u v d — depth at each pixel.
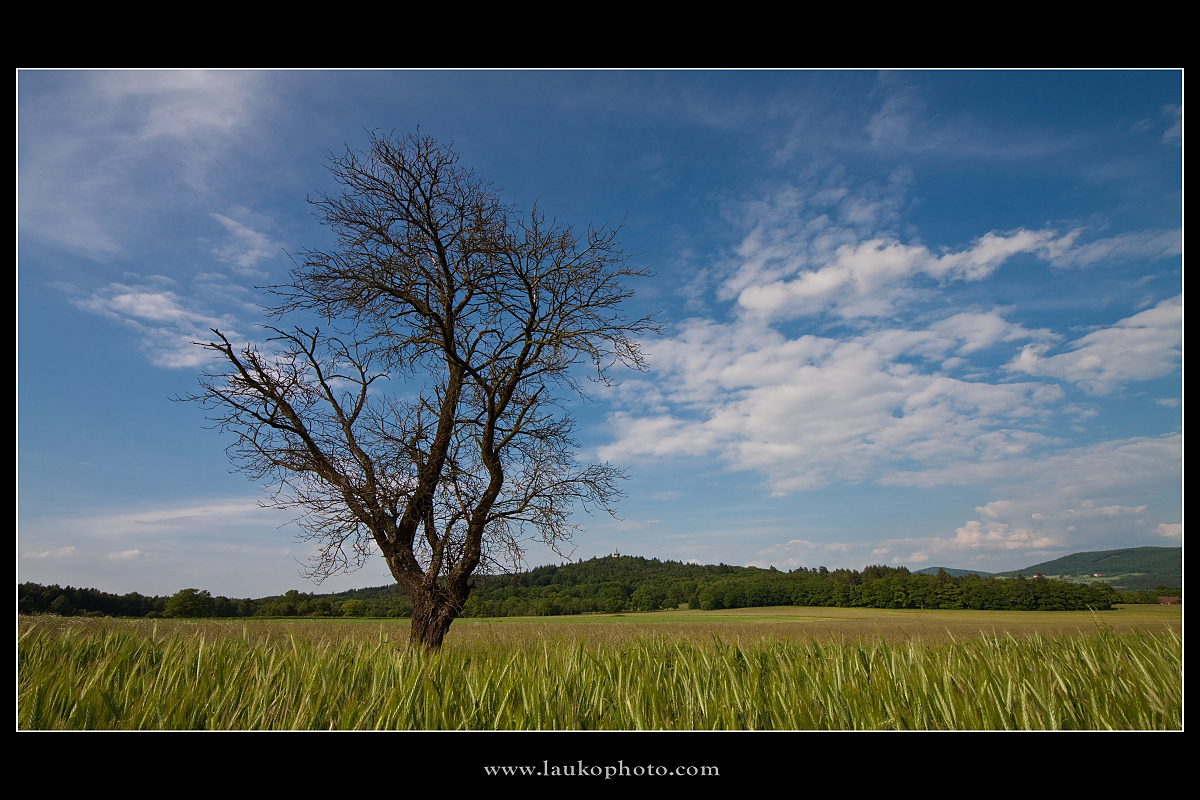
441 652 7.33
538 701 5.32
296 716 4.95
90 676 5.59
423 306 12.16
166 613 34.62
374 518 11.38
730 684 5.84
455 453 11.91
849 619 57.06
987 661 6.47
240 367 11.34
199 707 5.11
